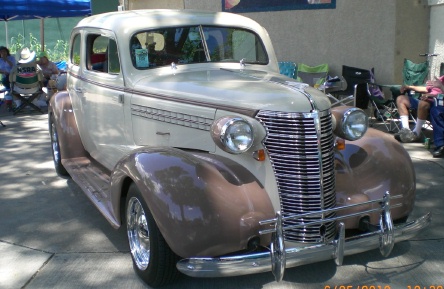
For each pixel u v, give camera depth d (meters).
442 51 8.80
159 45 4.88
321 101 3.61
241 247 3.39
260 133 3.53
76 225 5.06
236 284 3.85
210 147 3.88
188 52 4.95
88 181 5.28
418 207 5.23
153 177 3.50
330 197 3.65
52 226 5.05
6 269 4.18
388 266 4.07
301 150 3.50
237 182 3.54
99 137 5.46
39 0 11.44
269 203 3.54
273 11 9.80
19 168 7.10
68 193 6.02
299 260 3.39
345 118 3.83
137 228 3.92
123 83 4.78
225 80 4.28
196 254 3.36
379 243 3.66
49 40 21.23
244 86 3.98
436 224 4.83
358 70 8.54
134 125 4.68
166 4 11.70
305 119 3.48
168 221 3.36
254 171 3.61
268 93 3.70
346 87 8.95
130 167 3.72
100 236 4.79
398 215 4.00
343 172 3.96
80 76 5.77
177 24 4.98
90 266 4.20
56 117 6.19
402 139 7.66
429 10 9.13
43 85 11.95
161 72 4.74
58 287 3.88
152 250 3.60
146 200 3.49
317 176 3.53
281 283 3.85
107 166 5.47
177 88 4.20
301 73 9.59
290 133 3.49
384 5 8.91
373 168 4.01
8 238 4.79
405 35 9.03
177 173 3.46
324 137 3.57
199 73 4.64
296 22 9.67
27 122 10.40
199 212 3.32
